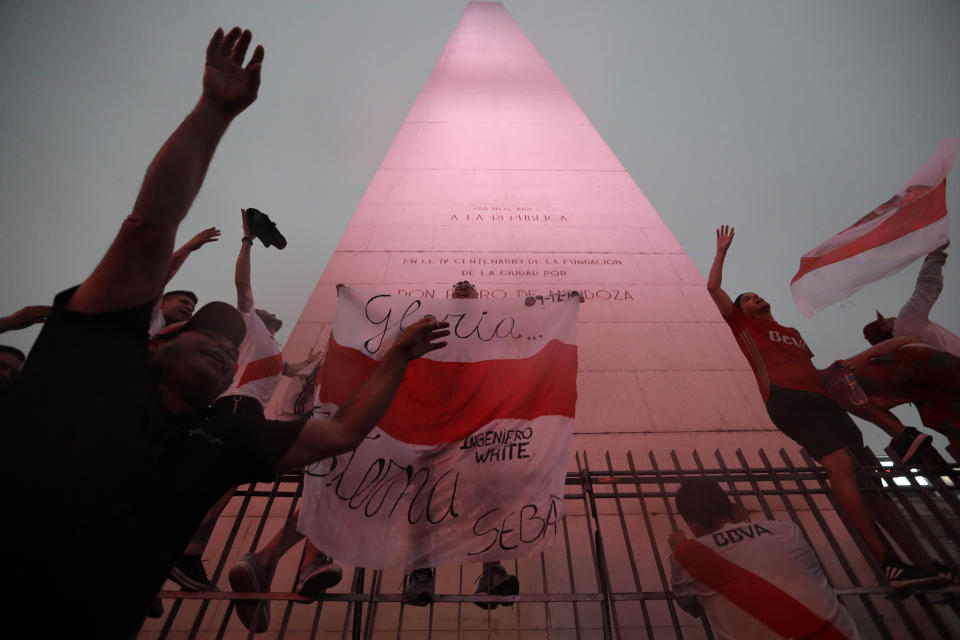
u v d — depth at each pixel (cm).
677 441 527
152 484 148
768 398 400
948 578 307
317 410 371
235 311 201
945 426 396
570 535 445
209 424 176
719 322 668
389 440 357
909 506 359
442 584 409
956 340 455
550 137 1092
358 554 314
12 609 122
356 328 410
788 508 378
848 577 351
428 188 924
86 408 144
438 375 388
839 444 360
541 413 369
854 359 437
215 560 431
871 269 508
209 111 182
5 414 138
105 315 161
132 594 141
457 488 339
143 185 163
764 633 276
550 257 764
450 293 690
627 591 403
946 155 516
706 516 326
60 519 129
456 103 1240
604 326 662
